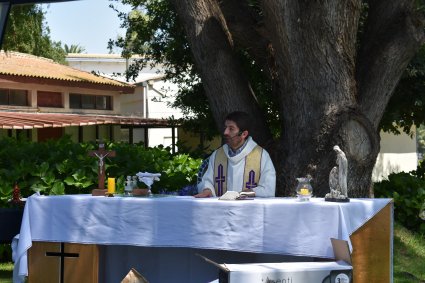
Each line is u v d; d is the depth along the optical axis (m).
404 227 10.83
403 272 8.88
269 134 8.56
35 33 18.56
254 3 9.09
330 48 7.89
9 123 16.66
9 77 20.53
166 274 6.46
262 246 5.69
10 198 9.02
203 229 5.83
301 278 5.12
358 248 5.75
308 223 5.59
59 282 6.22
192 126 14.65
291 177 7.93
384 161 22.97
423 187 11.29
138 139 27.66
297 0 7.89
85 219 6.12
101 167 6.52
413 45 8.27
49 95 22.28
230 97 8.48
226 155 6.55
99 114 24.12
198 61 8.61
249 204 5.73
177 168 10.38
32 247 6.32
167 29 13.91
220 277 5.18
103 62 35.16
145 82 27.06
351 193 7.86
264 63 9.21
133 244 5.98
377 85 8.29
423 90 11.96
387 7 8.48
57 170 9.39
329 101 7.92
